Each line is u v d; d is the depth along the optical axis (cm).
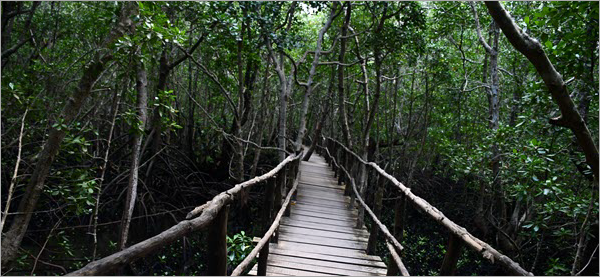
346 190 880
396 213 413
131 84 881
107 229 934
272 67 1466
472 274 921
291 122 1994
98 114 1073
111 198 959
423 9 978
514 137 681
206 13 831
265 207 532
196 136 1398
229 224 1072
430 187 1502
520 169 596
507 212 1072
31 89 692
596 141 675
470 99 1395
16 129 754
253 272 415
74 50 1234
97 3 934
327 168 1296
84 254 826
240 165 1016
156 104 561
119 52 449
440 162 1642
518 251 820
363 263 481
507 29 185
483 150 858
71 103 411
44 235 825
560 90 194
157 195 1048
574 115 200
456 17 1082
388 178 491
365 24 1210
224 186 1193
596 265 658
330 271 445
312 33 1642
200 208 217
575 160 577
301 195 845
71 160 921
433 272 979
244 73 1349
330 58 1404
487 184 945
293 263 459
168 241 167
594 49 423
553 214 562
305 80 1587
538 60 189
